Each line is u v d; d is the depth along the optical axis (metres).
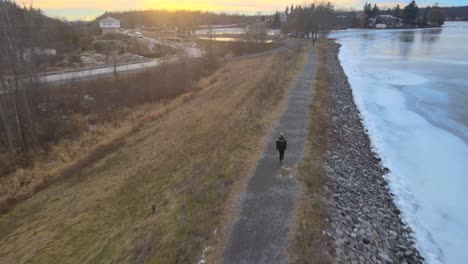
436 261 13.04
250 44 81.44
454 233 15.17
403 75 50.91
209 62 60.69
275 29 158.88
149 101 39.50
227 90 39.88
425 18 183.50
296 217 13.80
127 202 17.84
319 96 33.03
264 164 18.55
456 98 37.56
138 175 20.78
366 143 24.62
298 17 112.12
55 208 18.78
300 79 40.88
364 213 15.12
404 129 28.36
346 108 31.75
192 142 24.56
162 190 18.17
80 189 20.39
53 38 65.06
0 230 17.52
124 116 34.41
